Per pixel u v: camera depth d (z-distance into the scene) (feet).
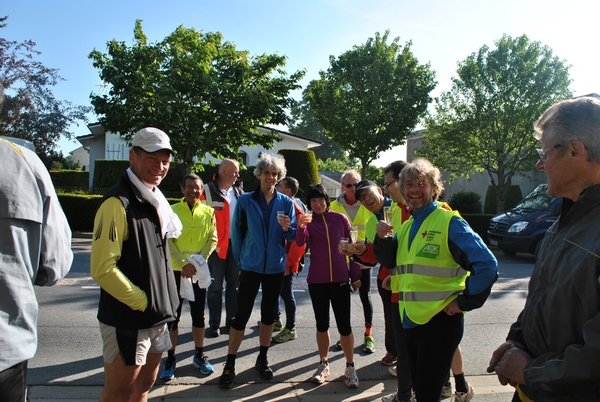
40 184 6.56
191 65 45.34
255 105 47.83
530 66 58.75
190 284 13.14
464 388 11.60
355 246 11.93
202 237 14.76
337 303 13.19
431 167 9.42
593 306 5.05
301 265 17.46
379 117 72.49
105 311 8.26
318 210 13.60
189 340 16.83
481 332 18.12
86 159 159.22
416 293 8.83
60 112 80.53
